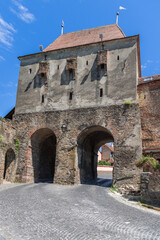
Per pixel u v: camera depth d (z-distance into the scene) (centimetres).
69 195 1391
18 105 2423
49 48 2688
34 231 646
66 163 2033
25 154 2186
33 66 2511
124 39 2219
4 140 2014
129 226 748
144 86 2083
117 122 1992
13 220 749
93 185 2011
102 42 2283
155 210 1124
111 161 4484
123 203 1250
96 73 2230
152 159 1586
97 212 946
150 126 1970
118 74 2152
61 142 2109
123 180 1819
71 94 2261
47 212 897
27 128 2270
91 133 2338
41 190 1560
